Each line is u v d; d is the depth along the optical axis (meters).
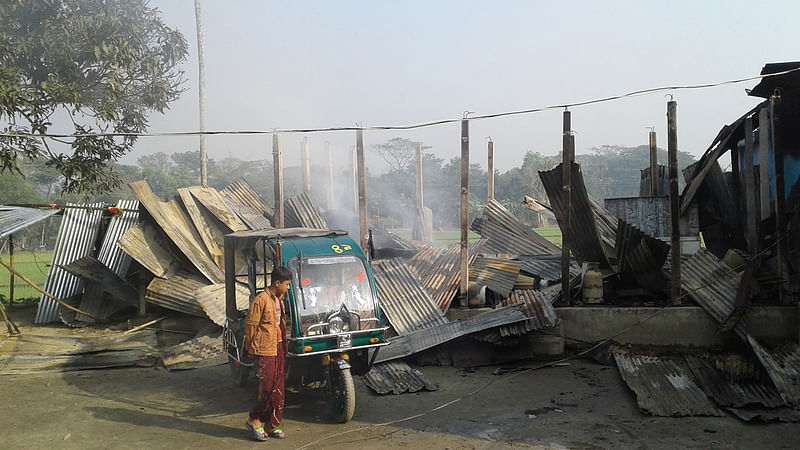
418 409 7.73
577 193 10.44
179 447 6.38
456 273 11.84
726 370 8.73
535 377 9.25
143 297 13.45
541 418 7.34
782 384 7.95
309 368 7.41
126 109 16.56
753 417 7.12
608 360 9.86
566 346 10.47
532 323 9.74
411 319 10.62
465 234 11.03
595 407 7.77
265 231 8.39
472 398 8.21
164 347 11.57
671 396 7.93
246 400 8.19
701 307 9.99
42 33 14.62
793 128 11.16
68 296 14.14
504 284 11.53
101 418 7.41
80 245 14.99
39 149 14.48
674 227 10.17
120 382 9.20
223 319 11.23
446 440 6.55
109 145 16.70
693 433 6.76
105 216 15.75
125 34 16.14
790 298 9.88
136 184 13.61
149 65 16.31
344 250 7.62
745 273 9.80
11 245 16.33
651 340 10.10
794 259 10.33
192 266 13.25
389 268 11.70
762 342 9.72
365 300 7.41
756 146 13.19
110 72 15.13
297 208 14.50
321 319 7.09
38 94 14.46
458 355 10.06
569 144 10.39
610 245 12.25
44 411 7.72
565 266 10.83
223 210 14.13
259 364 6.52
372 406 7.86
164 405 7.98
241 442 6.52
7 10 14.25
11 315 15.07
